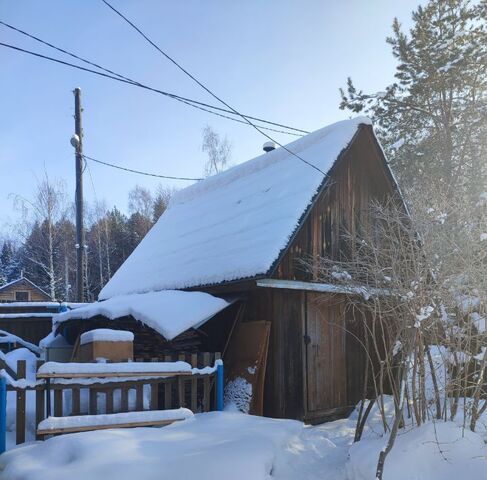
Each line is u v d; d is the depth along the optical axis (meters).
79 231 16.81
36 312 14.63
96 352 6.47
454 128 16.17
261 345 7.91
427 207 6.37
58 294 38.66
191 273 9.53
